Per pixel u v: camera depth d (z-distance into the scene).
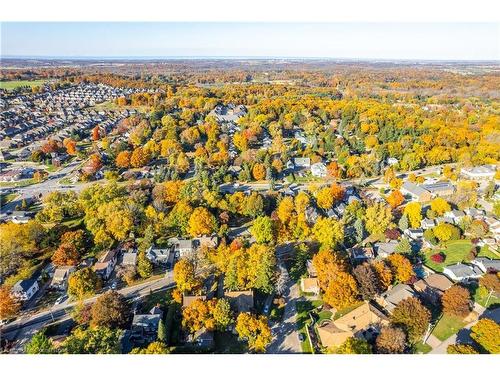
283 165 177.88
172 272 101.00
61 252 99.69
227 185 161.12
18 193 153.00
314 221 121.06
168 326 78.50
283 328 80.69
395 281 93.25
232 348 75.31
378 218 115.88
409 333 73.94
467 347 68.19
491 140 197.75
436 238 113.00
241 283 89.12
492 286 88.19
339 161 185.62
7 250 100.00
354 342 68.06
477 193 146.50
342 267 89.31
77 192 151.88
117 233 110.62
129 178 165.00
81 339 67.88
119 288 95.25
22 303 89.44
